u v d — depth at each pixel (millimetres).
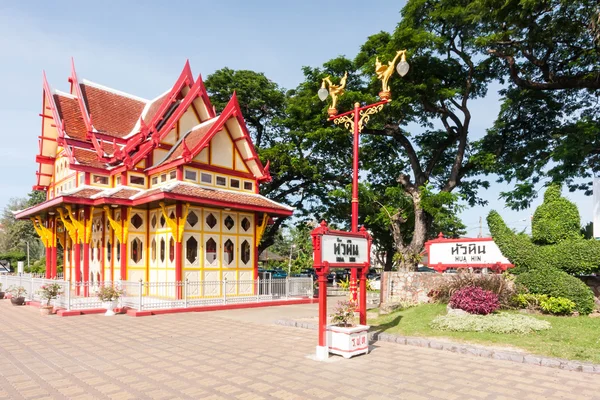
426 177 27375
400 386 7309
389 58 22844
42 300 18578
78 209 21641
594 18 17422
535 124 27391
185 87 24234
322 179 30438
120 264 19906
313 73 28688
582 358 8672
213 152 20938
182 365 8672
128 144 21625
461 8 22422
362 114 12531
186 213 18438
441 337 10867
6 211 62250
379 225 29719
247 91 32438
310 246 53031
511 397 6773
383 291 17453
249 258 21438
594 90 24703
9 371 8266
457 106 25812
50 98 24156
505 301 13273
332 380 7637
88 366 8617
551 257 13094
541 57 23172
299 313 17172
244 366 8586
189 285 18500
